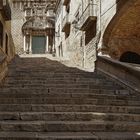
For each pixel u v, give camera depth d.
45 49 37.34
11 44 23.11
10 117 6.86
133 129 6.52
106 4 14.52
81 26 18.03
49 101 8.17
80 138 5.63
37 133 6.05
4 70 11.74
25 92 9.35
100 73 13.57
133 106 8.20
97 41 15.55
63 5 28.28
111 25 14.12
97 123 6.49
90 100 8.26
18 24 37.19
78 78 11.70
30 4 37.59
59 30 32.81
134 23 14.06
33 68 15.28
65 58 24.39
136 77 10.03
